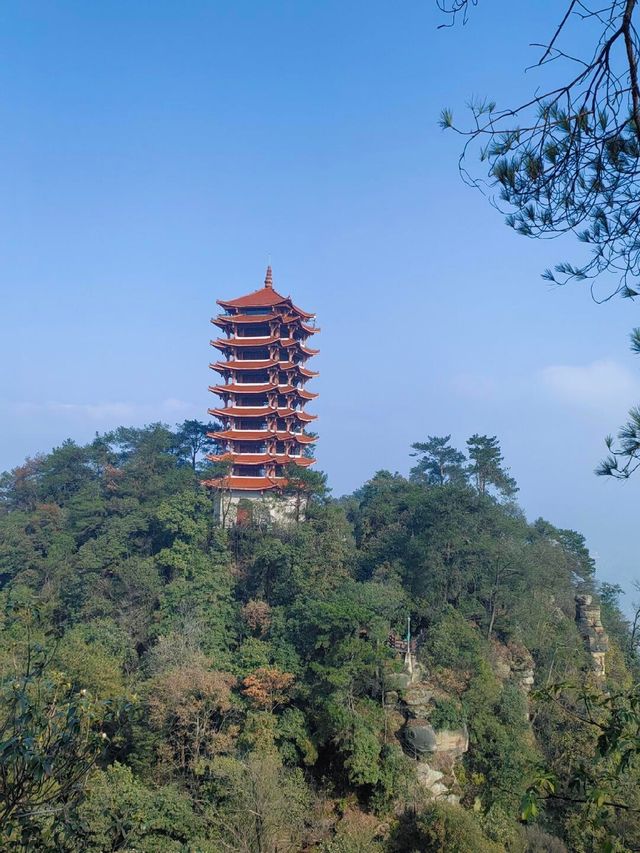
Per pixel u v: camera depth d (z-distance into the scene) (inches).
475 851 1510.8
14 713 433.7
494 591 2522.1
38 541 3302.2
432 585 2524.6
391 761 1790.1
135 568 2635.3
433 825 1589.6
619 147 393.4
